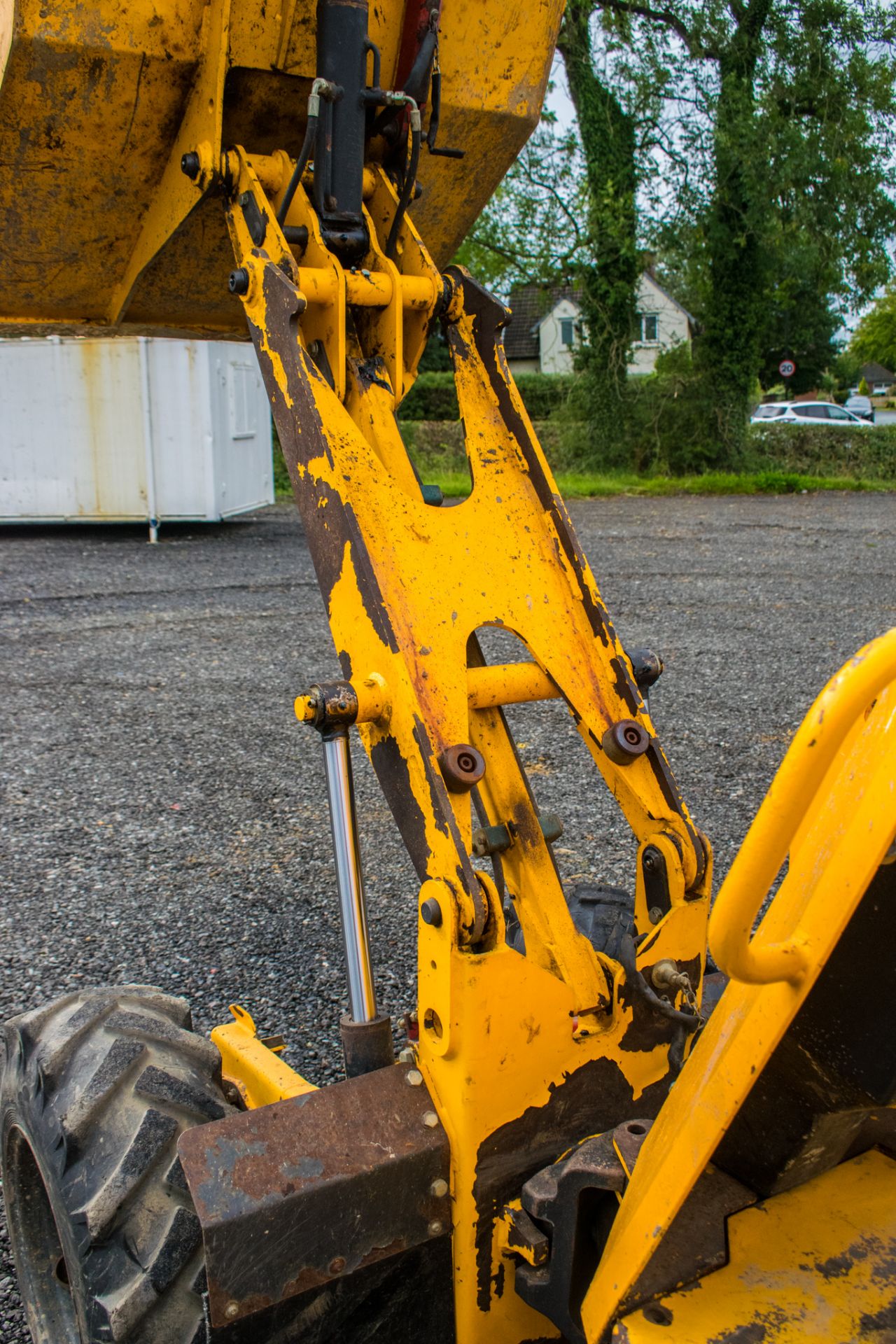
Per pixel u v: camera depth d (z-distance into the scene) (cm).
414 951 374
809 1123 141
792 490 2194
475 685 189
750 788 508
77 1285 170
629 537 1455
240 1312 150
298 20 223
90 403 1291
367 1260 158
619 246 2233
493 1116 162
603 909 218
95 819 488
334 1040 321
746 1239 143
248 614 916
